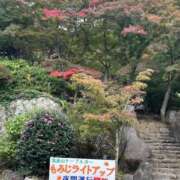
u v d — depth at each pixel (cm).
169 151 1323
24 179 998
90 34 1476
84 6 1498
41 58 1611
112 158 1112
